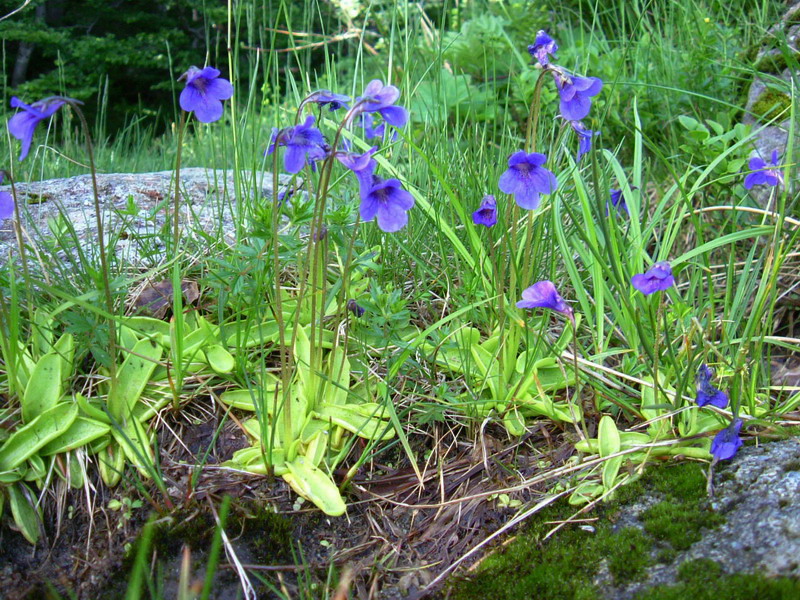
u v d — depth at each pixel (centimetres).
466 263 44
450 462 38
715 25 64
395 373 37
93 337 37
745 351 35
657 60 65
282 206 37
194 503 35
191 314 42
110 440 36
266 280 40
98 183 55
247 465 36
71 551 34
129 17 183
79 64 174
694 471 35
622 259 42
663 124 62
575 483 36
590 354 43
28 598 32
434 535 35
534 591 32
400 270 47
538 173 34
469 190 50
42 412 35
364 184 32
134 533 34
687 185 55
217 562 33
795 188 50
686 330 39
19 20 170
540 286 34
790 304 47
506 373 39
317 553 35
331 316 42
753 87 59
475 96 69
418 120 65
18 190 53
